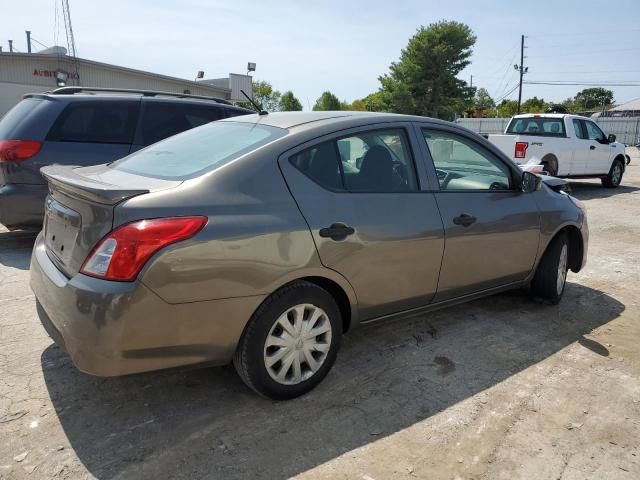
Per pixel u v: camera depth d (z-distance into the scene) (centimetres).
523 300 482
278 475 240
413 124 362
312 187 298
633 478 244
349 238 303
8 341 363
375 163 332
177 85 2572
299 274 284
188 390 310
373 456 255
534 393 316
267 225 271
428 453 258
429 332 403
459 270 372
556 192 471
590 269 595
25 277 495
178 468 243
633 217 945
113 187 252
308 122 323
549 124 1289
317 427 277
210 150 313
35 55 2130
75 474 236
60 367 330
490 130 4247
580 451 262
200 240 251
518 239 412
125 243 238
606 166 1384
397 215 328
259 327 277
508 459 255
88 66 2270
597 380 334
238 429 273
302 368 305
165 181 280
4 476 233
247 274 265
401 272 334
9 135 551
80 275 248
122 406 291
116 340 239
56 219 290
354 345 376
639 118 3766
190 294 251
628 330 417
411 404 301
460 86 5256
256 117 354
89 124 579
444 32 5138
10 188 540
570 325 424
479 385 324
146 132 609
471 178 394
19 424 271
